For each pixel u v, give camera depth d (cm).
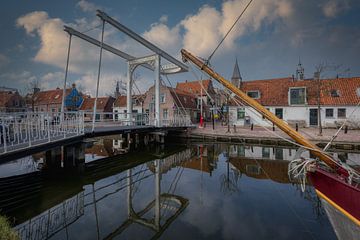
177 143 1570
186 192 606
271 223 416
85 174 821
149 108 2661
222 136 1538
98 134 962
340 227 277
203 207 498
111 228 414
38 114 688
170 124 1644
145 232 395
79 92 3522
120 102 3083
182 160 1062
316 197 545
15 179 723
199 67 425
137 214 477
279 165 909
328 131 1598
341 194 265
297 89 2025
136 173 847
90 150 1370
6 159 467
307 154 1112
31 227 422
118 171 878
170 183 697
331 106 1884
